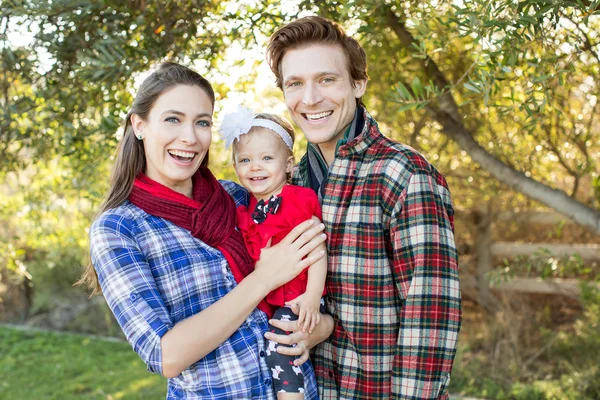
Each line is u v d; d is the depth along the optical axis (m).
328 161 2.10
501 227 6.07
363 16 2.62
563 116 3.69
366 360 1.86
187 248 1.83
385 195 1.84
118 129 3.05
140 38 2.98
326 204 1.94
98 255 1.72
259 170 2.11
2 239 4.60
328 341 1.97
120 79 2.94
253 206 2.13
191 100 1.84
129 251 1.72
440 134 4.60
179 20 2.97
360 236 1.86
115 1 2.80
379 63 3.85
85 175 3.32
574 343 5.07
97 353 6.81
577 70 3.44
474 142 3.83
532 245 5.72
